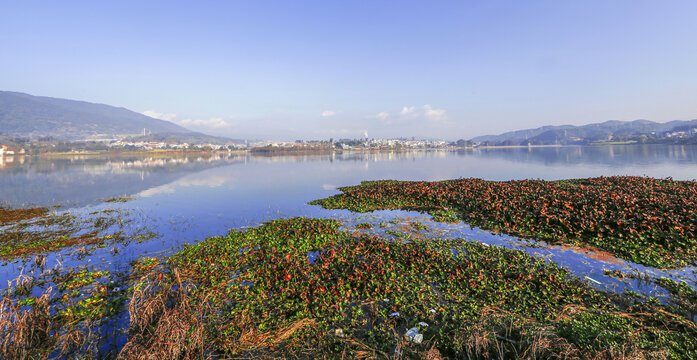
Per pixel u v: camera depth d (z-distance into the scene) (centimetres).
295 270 1238
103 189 4322
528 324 804
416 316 908
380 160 12244
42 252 1564
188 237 1859
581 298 957
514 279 1105
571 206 1894
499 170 6831
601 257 1298
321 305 986
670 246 1322
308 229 1869
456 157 14350
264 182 5003
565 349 659
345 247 1512
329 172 6831
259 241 1675
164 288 938
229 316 943
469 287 1066
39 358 759
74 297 1082
